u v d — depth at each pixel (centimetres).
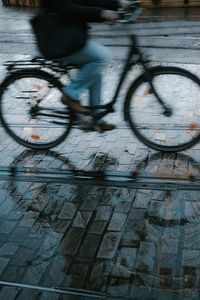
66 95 370
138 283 245
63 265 265
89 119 379
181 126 394
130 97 387
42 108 398
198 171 356
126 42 803
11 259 276
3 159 411
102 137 436
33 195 347
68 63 364
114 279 249
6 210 331
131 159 388
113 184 350
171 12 1184
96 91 378
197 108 404
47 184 361
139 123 394
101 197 335
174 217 301
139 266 258
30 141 424
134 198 329
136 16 351
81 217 313
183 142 390
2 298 243
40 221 313
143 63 372
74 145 426
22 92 405
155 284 243
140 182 348
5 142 447
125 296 236
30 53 772
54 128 414
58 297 239
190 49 755
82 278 253
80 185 354
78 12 327
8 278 258
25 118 417
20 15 1266
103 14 332
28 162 401
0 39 916
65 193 346
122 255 269
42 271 262
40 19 342
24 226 309
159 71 372
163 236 283
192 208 308
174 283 242
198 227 288
